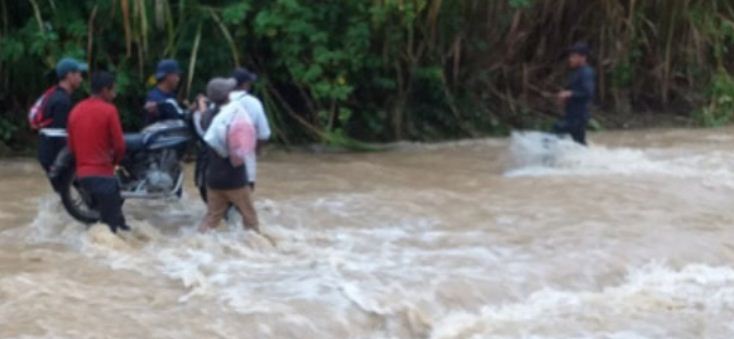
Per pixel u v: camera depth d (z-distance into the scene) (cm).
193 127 1120
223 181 1048
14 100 1675
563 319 902
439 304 909
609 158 1574
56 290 898
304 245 1052
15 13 1634
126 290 906
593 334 870
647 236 1106
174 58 1658
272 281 934
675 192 1338
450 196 1305
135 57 1658
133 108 1683
